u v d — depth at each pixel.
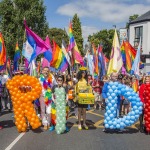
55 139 9.13
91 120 12.52
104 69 18.64
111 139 9.19
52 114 10.21
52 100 10.20
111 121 9.77
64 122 9.88
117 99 9.90
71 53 17.31
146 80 9.99
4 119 12.81
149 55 35.62
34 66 13.77
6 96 15.50
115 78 9.92
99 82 16.30
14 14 44.84
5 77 15.43
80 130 10.45
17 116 10.03
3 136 9.55
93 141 8.92
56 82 10.59
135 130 10.54
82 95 10.12
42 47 12.45
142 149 8.10
